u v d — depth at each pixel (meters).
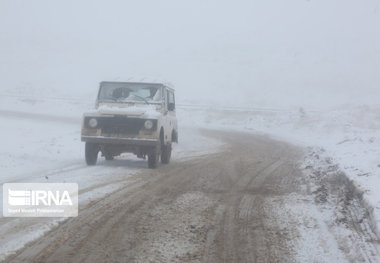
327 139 41.88
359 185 16.00
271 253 10.43
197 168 23.39
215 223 12.84
